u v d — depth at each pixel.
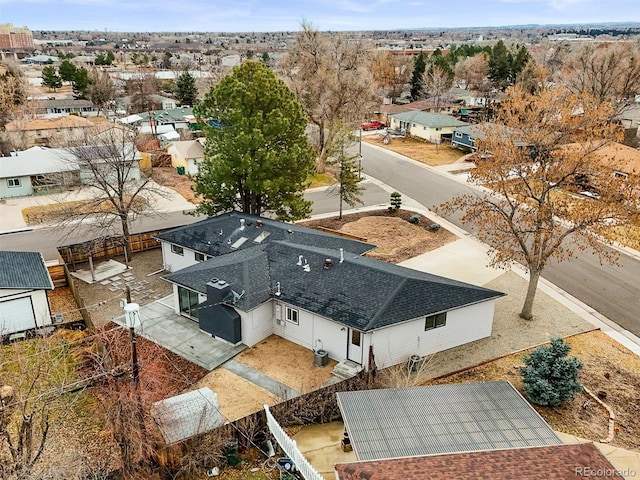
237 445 16.09
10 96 74.62
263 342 22.89
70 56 184.12
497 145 24.30
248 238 28.41
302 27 56.06
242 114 31.42
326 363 21.36
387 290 21.39
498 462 11.99
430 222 39.75
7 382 18.92
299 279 23.28
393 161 60.25
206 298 23.17
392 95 97.62
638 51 76.50
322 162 52.94
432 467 11.79
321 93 52.91
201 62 187.38
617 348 22.80
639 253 34.06
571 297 27.81
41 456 15.84
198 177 33.69
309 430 17.42
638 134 62.66
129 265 31.19
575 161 22.61
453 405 15.67
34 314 23.64
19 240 35.34
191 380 20.06
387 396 16.08
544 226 26.47
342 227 38.38
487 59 103.44
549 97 24.78
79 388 16.44
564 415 18.17
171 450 14.95
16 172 43.81
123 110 89.12
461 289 22.39
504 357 21.94
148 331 23.39
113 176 42.88
